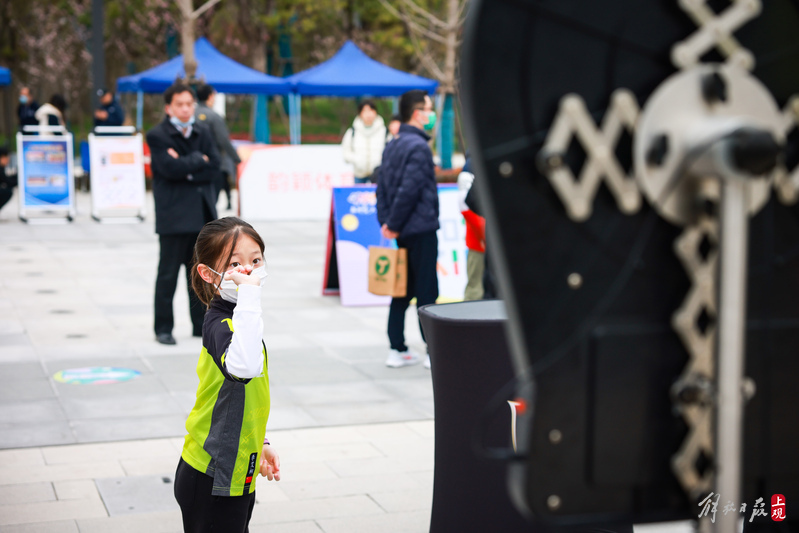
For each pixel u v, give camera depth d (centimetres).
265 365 264
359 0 3119
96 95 1744
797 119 134
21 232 1303
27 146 1402
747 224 131
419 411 541
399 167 607
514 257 126
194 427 262
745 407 139
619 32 126
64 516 378
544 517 133
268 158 1475
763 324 138
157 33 3259
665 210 129
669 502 138
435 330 305
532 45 123
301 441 484
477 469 303
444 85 2028
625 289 131
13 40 3394
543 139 124
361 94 1911
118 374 604
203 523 261
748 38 131
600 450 133
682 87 128
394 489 416
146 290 904
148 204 1716
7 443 468
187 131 668
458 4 1980
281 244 1229
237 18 3259
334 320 798
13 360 636
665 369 134
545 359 129
